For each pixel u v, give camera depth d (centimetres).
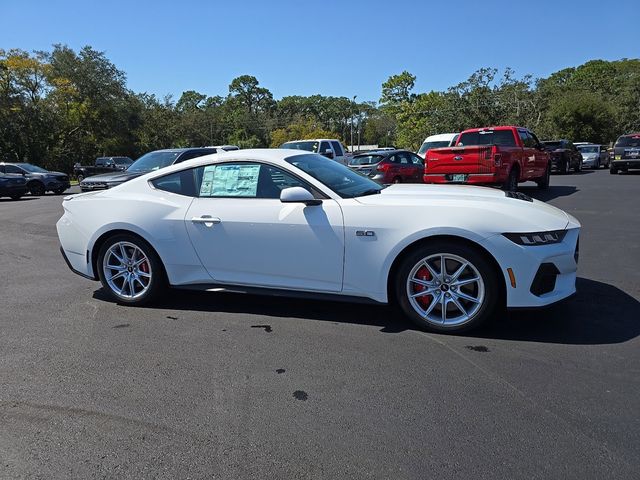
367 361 342
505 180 1079
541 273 359
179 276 454
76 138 4525
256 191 430
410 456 238
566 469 226
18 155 4012
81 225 484
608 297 467
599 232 795
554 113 4500
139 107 5131
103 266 482
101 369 340
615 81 6097
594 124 4494
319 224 398
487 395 292
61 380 324
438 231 368
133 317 447
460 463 232
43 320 442
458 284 377
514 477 221
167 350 371
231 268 435
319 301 477
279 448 247
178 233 445
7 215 1282
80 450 250
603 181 1767
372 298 397
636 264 590
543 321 406
